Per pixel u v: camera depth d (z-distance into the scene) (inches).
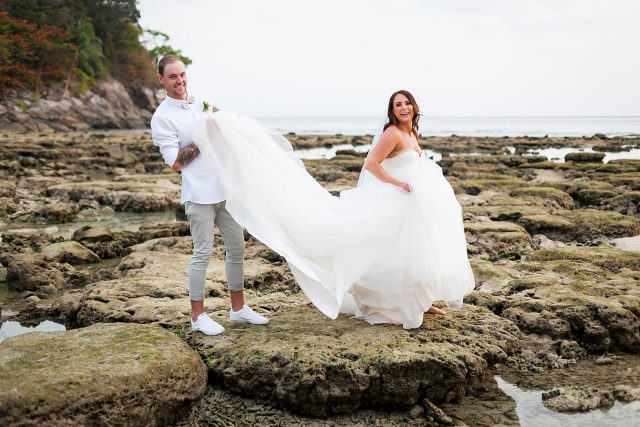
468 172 813.9
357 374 178.4
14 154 999.0
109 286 275.7
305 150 1625.2
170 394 171.3
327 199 213.5
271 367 183.2
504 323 223.6
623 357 225.1
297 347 191.0
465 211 478.9
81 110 3070.9
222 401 184.9
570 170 833.5
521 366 213.8
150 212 577.6
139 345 185.0
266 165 202.5
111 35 3590.1
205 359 194.2
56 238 418.6
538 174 813.2
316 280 197.8
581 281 277.7
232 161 198.8
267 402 184.4
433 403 186.2
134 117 3484.3
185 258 338.3
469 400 189.8
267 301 256.1
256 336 203.2
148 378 167.8
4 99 2669.8
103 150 1189.1
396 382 180.7
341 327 211.0
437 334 205.0
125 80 3695.9
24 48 2738.7
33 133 2212.1
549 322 233.0
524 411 181.8
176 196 605.0
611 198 557.6
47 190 636.1
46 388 155.4
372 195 206.5
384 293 205.5
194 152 199.0
